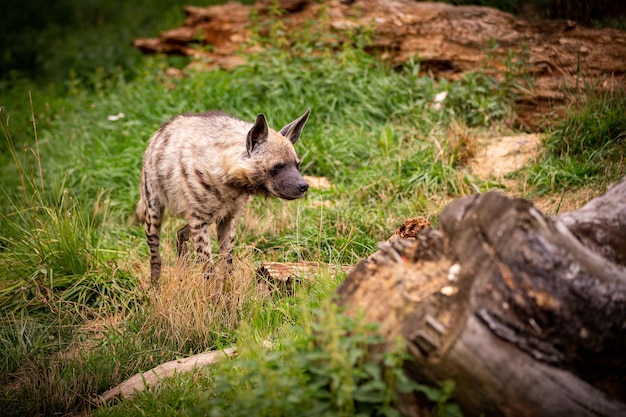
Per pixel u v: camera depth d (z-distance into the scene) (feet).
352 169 31.24
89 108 40.86
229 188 23.52
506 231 12.99
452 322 12.80
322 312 13.39
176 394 17.62
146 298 23.97
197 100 35.86
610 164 27.09
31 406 18.92
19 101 44.98
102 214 30.89
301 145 31.58
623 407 12.59
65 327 22.97
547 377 12.33
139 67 48.06
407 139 32.19
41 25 57.82
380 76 35.27
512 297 12.51
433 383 12.83
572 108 30.50
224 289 23.22
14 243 25.86
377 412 13.10
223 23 42.70
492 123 32.50
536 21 35.04
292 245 25.80
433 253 14.35
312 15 39.52
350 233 25.64
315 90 34.30
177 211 24.70
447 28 36.17
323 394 13.17
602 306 12.58
